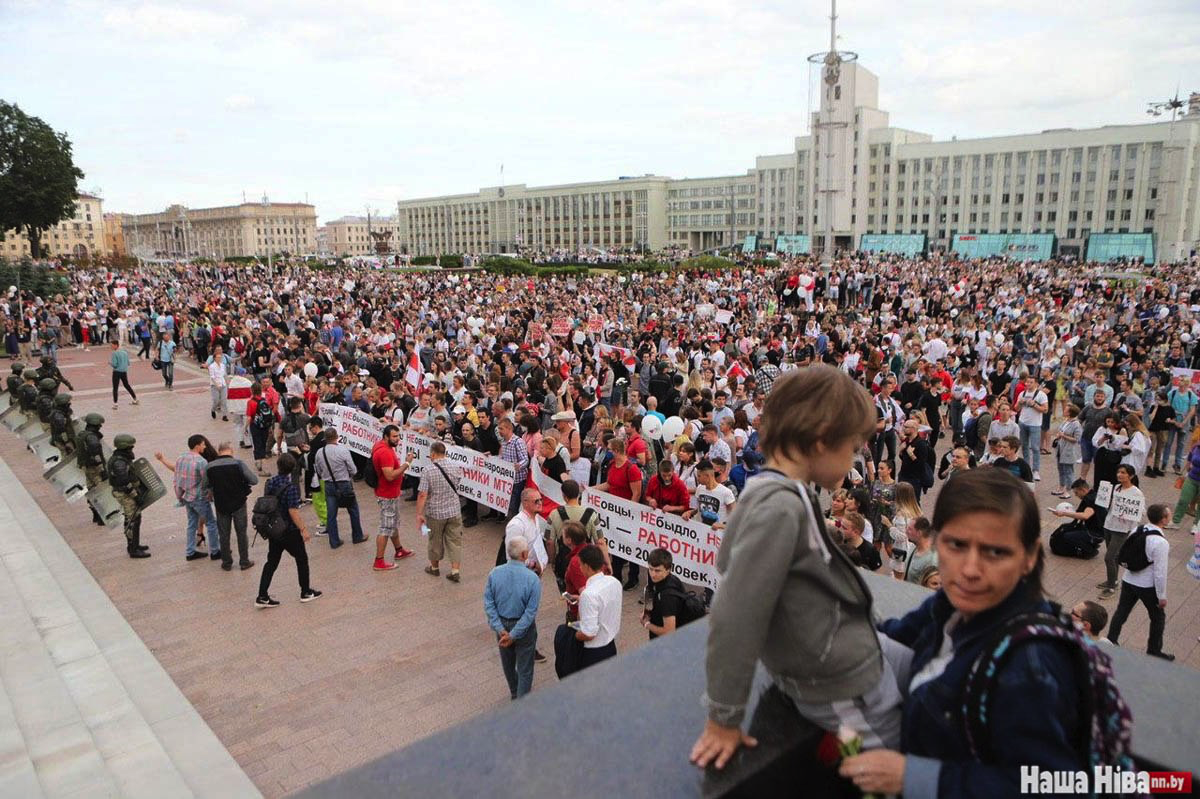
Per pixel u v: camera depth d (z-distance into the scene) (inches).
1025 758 50.3
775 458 61.9
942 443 661.3
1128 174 3681.1
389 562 429.1
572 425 434.0
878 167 4451.3
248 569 421.4
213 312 1267.2
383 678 311.7
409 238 7372.1
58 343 1353.3
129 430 743.1
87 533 477.4
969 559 56.4
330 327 1108.5
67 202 2568.9
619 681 68.8
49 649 322.0
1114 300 1348.4
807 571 56.9
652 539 366.3
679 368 749.9
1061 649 53.1
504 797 52.3
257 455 619.8
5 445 700.7
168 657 328.2
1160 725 66.1
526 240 6338.6
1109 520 373.1
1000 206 4084.6
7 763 230.1
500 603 281.3
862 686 58.8
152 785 239.6
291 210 6963.6
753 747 57.6
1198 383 586.6
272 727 279.3
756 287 1641.2
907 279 1644.9
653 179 5565.9
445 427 533.3
